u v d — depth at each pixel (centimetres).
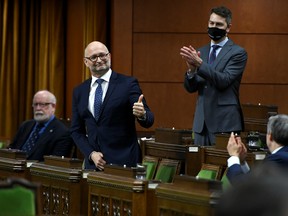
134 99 934
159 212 667
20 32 2028
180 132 1116
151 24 1848
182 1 1847
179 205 634
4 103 2019
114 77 952
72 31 1986
